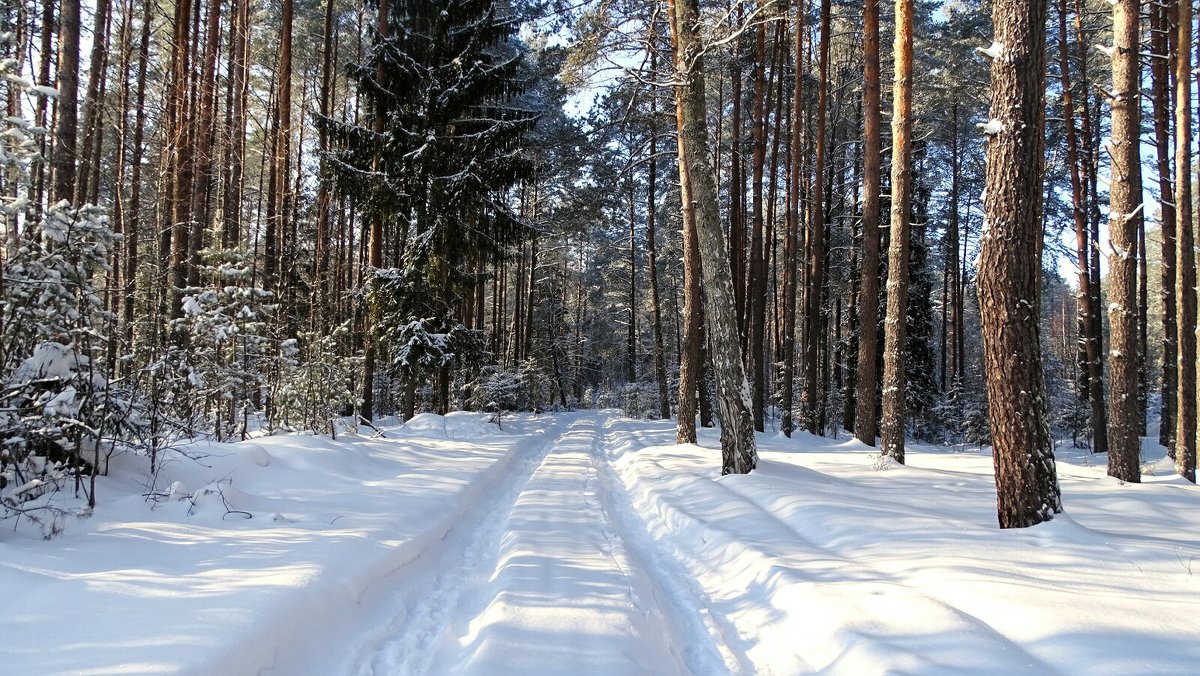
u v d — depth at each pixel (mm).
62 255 5629
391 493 7180
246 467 6984
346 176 14594
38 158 5191
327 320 15875
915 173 22922
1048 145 20672
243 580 3768
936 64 21109
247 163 23516
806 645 3490
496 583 4457
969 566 4164
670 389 34531
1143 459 16078
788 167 19672
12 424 4723
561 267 44438
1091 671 2734
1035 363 5156
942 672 2805
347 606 3904
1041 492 5113
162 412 6969
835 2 18312
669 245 31203
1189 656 2814
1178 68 11016
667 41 11750
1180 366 11523
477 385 20484
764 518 6098
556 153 22422
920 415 23203
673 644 3752
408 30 15289
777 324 25734
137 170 16203
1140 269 18641
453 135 16078
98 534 4457
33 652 2686
